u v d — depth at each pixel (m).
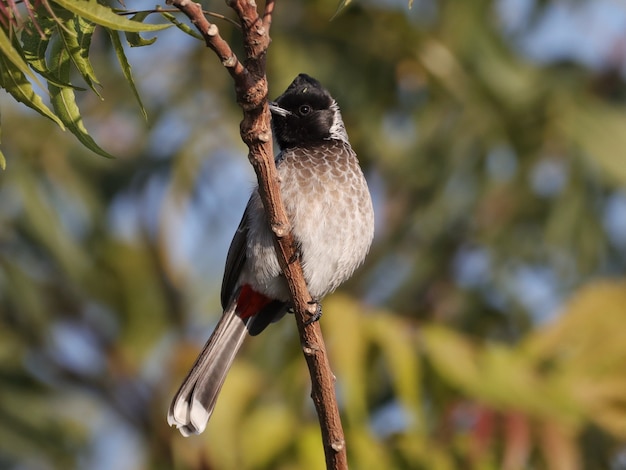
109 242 12.22
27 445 11.88
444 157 11.94
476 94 11.74
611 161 11.76
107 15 4.54
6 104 11.77
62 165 11.88
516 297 12.34
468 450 8.57
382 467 8.29
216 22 10.84
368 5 11.46
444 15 11.66
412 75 11.74
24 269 12.12
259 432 8.59
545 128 11.88
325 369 6.06
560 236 12.12
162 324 12.36
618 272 12.59
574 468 8.45
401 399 8.50
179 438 9.02
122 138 12.25
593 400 8.82
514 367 8.75
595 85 12.48
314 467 8.43
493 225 12.41
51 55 5.21
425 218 11.95
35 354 12.31
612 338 9.14
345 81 11.55
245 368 9.45
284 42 11.41
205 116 11.82
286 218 5.87
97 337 12.55
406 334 8.81
